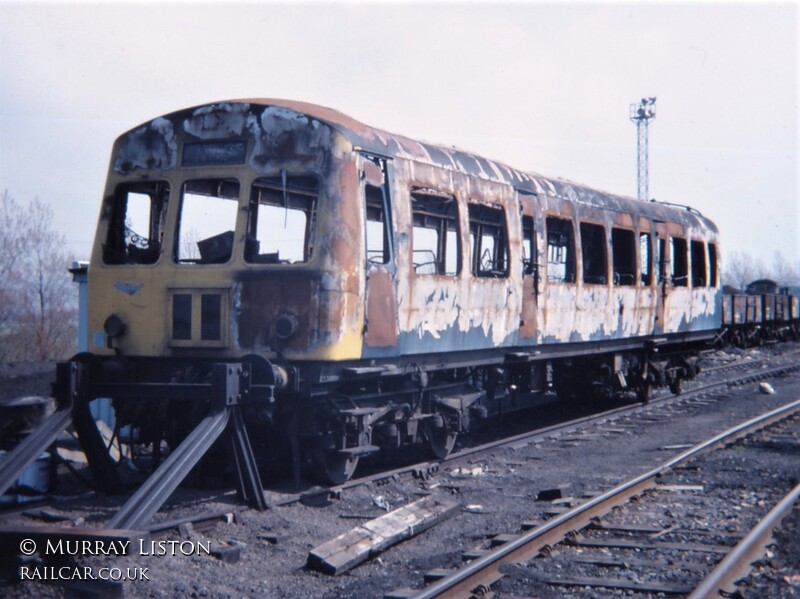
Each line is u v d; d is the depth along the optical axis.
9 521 7.29
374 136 9.14
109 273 9.01
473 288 10.74
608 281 14.72
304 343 8.27
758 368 26.41
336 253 8.36
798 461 10.59
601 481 9.71
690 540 7.02
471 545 7.05
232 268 8.55
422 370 10.05
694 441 12.34
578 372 15.59
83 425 8.39
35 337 25.39
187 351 8.63
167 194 9.40
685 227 18.34
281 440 9.16
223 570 6.38
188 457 7.09
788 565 6.29
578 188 14.12
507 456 11.59
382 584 6.11
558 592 5.74
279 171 8.56
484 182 11.15
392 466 10.61
